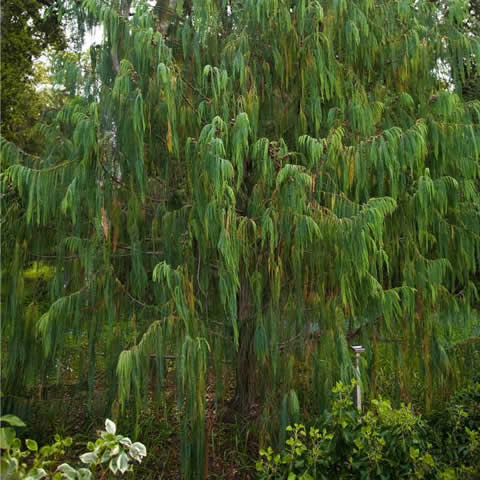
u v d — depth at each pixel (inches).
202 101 122.6
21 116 324.5
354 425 99.5
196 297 132.3
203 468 119.8
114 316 126.1
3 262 131.3
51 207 119.0
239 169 115.1
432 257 149.1
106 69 126.3
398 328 140.2
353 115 128.0
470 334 153.5
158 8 141.1
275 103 136.0
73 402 152.2
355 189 129.6
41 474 76.4
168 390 147.6
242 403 146.7
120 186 127.8
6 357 133.5
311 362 126.2
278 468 99.0
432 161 138.2
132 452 91.0
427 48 137.4
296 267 121.4
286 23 124.5
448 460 110.0
